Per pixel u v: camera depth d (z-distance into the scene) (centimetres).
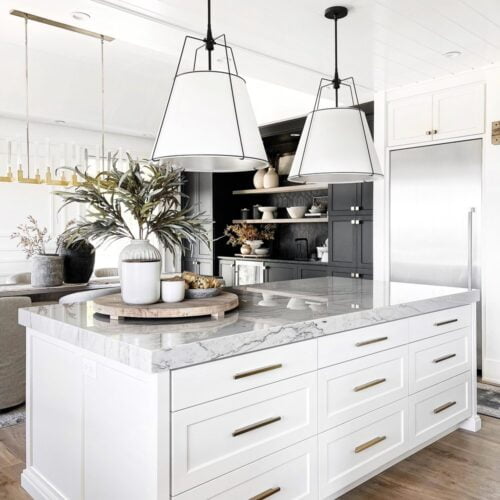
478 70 387
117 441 165
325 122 238
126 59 498
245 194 659
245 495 171
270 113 579
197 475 157
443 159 411
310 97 529
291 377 186
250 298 251
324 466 201
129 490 160
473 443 276
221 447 163
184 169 213
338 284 313
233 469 167
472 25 309
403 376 239
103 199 206
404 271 439
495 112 378
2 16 387
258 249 618
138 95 581
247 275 602
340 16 291
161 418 148
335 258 509
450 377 272
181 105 180
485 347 389
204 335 164
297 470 189
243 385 170
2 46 458
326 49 349
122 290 198
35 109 532
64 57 493
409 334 243
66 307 222
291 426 186
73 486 192
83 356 182
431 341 258
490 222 383
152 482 149
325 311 212
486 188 384
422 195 425
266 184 612
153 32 322
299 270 542
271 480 180
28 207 570
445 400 270
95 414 176
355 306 225
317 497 198
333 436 204
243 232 620
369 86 435
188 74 183
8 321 320
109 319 192
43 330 199
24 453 264
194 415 156
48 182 429
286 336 181
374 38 328
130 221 627
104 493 173
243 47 346
